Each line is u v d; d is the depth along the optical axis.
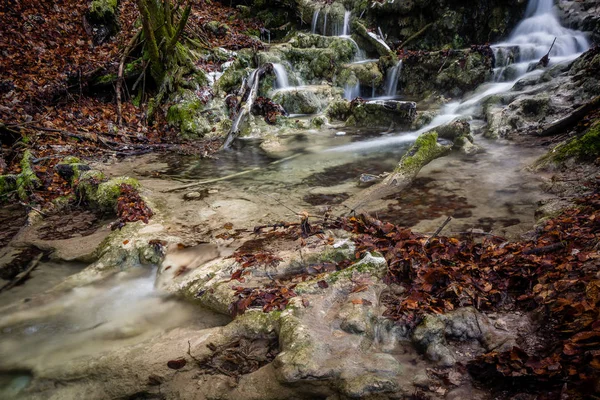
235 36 13.27
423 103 11.52
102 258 4.78
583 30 10.82
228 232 5.20
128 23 12.95
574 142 6.09
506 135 8.04
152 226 5.37
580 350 2.61
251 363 3.04
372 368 2.73
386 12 13.48
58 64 10.98
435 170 6.91
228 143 9.31
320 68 12.65
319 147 9.04
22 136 8.43
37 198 6.59
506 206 5.40
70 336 3.65
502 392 2.59
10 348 3.53
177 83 10.55
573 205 4.73
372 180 6.69
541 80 9.31
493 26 12.16
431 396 2.60
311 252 4.29
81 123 9.59
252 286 3.90
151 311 3.95
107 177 7.40
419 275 3.66
